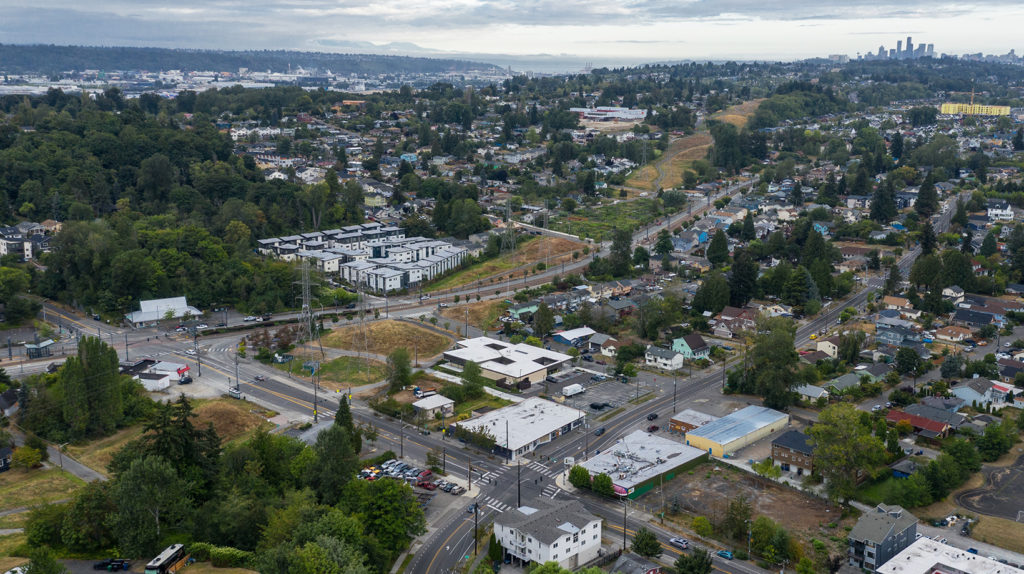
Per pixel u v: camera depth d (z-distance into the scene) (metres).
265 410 162.50
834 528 117.44
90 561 104.06
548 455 143.25
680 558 104.44
